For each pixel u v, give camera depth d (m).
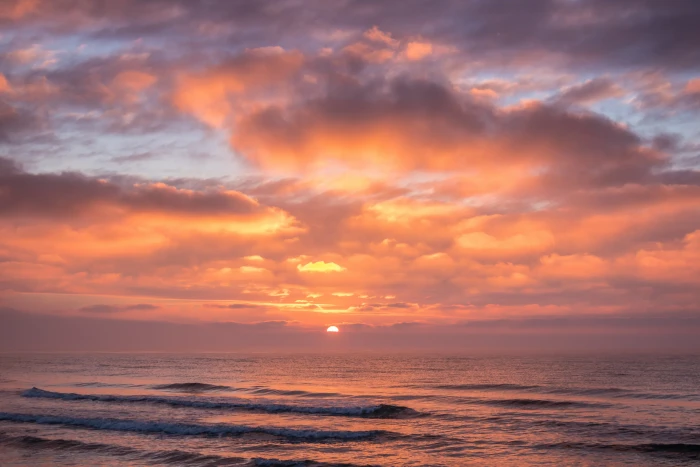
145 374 87.94
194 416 38.50
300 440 30.12
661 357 142.38
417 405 45.81
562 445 28.66
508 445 28.83
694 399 48.59
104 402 47.09
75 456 26.72
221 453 26.81
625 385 61.72
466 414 39.72
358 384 67.94
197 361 141.50
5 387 63.56
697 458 25.95
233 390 60.31
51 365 115.81
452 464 24.92
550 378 74.00
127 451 27.47
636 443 28.84
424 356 180.62
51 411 41.34
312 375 85.50
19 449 28.47
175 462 25.17
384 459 25.84
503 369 97.75
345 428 33.88
